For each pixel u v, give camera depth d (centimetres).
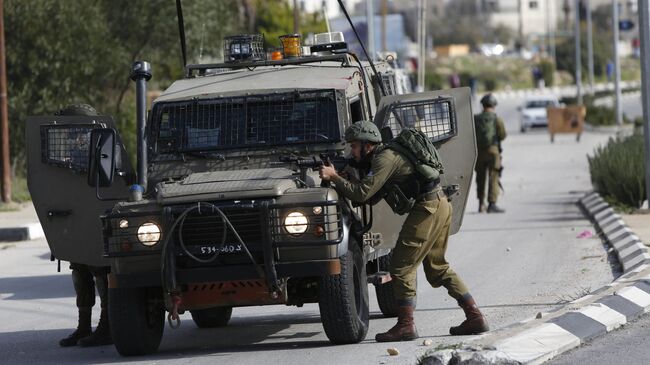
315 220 3272
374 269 4112
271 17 15762
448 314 4125
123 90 11038
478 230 7125
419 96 3725
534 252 5891
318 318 4272
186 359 3450
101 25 10669
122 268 3381
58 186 3709
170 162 3719
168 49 11250
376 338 3525
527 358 3022
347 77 3859
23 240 7538
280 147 3694
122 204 3394
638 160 7638
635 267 4678
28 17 10138
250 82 3866
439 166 3481
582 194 9400
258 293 3347
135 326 3462
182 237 3316
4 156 9225
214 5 11450
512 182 11138
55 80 10375
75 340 3888
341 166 3572
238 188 3309
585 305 3681
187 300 3375
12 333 4228
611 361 3080
